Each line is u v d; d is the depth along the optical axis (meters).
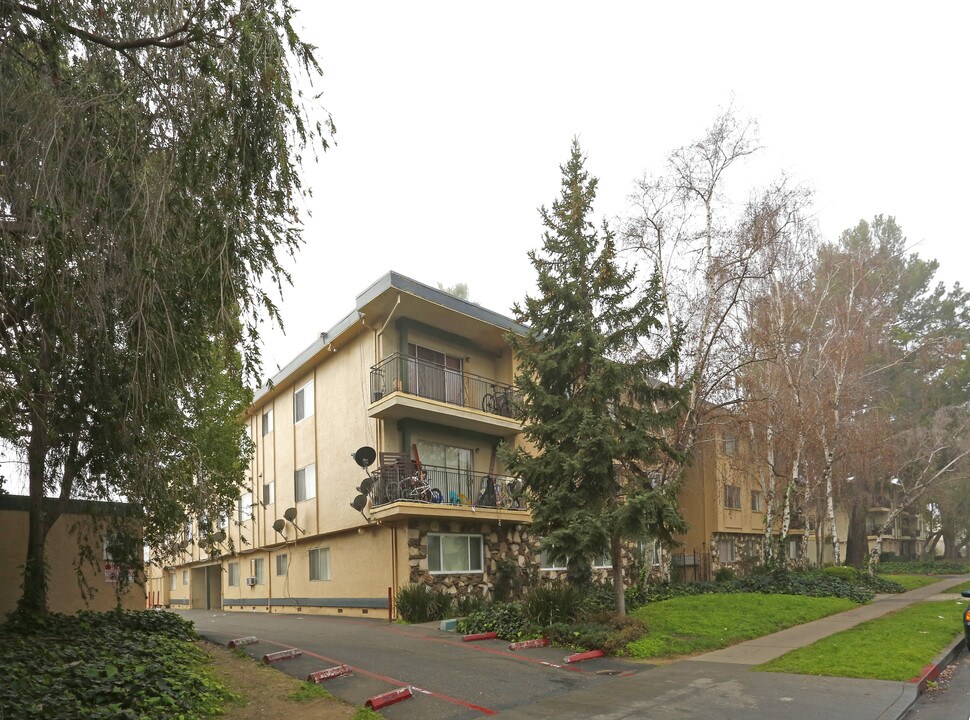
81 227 7.74
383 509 19.28
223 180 8.44
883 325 28.69
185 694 8.21
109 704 7.37
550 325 15.41
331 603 22.83
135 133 8.05
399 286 19.77
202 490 12.77
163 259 8.16
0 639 10.06
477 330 23.27
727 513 34.75
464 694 9.52
